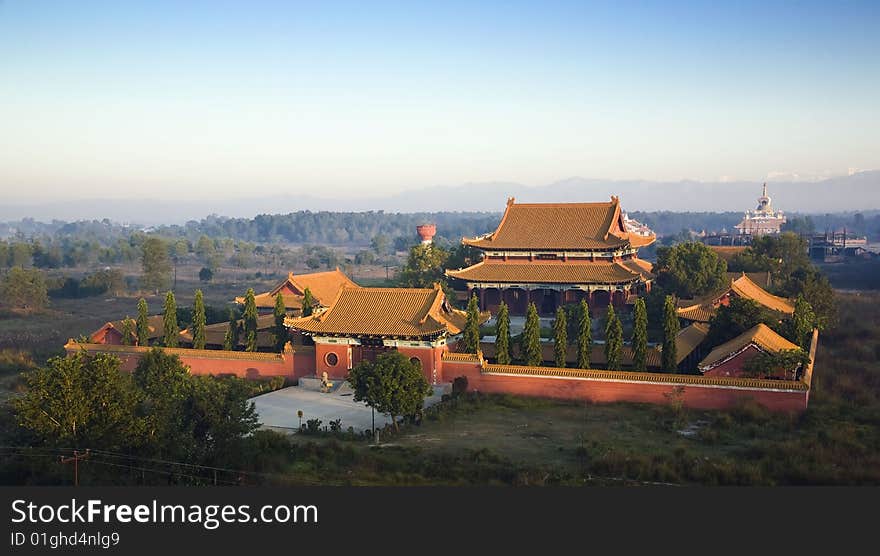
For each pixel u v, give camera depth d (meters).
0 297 141.50
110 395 39.12
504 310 63.84
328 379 65.50
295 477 40.91
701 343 67.62
